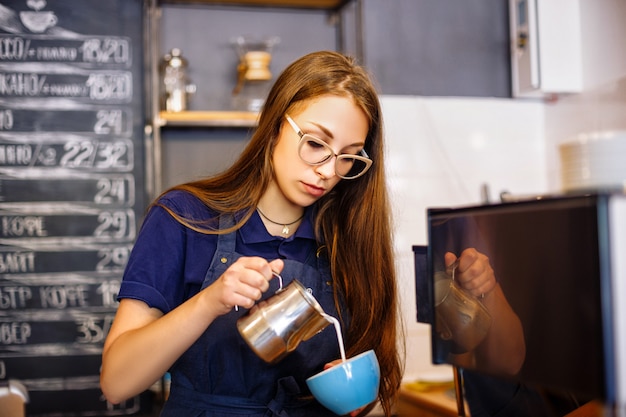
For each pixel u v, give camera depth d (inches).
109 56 120.6
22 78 118.4
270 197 59.8
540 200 40.0
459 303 48.7
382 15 128.3
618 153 37.9
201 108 122.8
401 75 128.5
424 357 117.0
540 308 40.2
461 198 127.5
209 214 58.6
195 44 122.8
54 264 118.3
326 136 54.4
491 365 45.6
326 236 61.3
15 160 118.0
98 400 118.2
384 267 61.1
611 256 33.9
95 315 118.8
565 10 122.0
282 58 126.0
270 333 49.5
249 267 46.9
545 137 130.8
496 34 130.7
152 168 118.8
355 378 50.2
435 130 127.0
